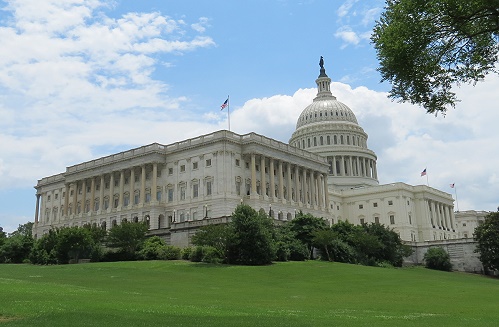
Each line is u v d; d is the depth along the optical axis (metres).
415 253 113.81
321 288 49.53
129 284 47.69
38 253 82.38
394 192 151.25
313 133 180.25
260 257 69.31
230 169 102.00
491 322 25.23
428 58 23.80
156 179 110.25
